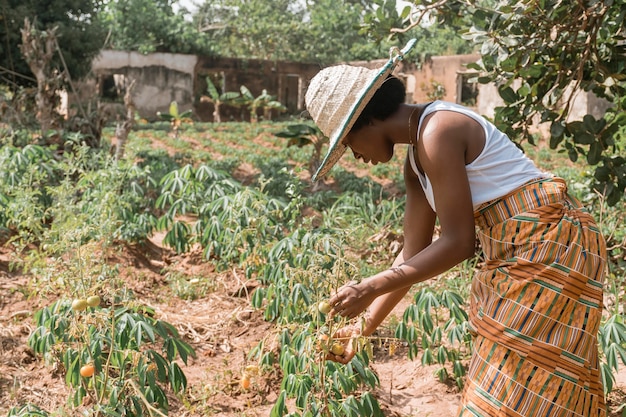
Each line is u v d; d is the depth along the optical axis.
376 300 2.83
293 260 4.99
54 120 11.57
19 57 19.62
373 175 15.74
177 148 21.42
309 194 12.36
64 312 3.70
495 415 2.29
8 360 4.21
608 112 5.64
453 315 4.14
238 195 5.88
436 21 5.77
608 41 5.16
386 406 3.85
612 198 5.58
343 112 2.48
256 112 37.25
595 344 2.38
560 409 2.26
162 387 3.96
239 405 3.87
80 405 3.59
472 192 2.38
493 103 25.86
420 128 2.39
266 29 41.19
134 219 6.82
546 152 19.16
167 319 5.11
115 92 35.16
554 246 2.27
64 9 20.66
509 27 4.99
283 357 3.61
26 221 5.99
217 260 6.36
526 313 2.26
